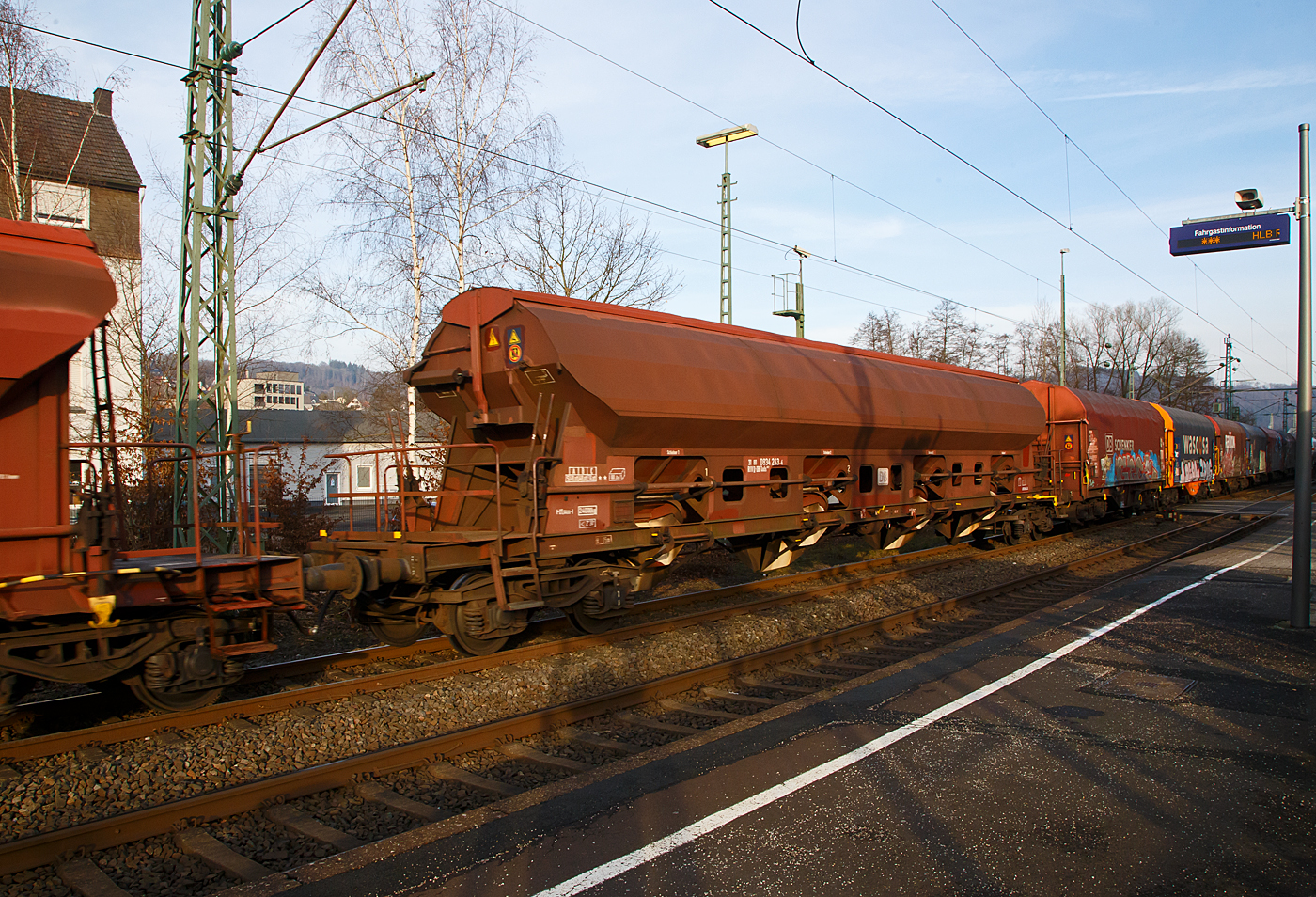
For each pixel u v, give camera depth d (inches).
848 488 517.0
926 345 2273.6
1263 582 520.7
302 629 310.3
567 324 355.3
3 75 735.7
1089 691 291.9
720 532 426.9
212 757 238.8
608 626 402.0
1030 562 647.1
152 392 848.3
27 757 234.4
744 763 226.8
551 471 352.5
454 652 369.1
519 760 247.3
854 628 402.6
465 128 788.0
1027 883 161.9
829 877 164.1
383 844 180.5
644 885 161.6
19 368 226.5
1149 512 1033.5
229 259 542.3
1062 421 799.7
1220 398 3080.7
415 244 780.0
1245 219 439.2
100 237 1138.7
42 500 237.1
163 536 544.4
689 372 394.6
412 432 803.4
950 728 253.9
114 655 255.0
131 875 179.8
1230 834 183.3
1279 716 262.8
